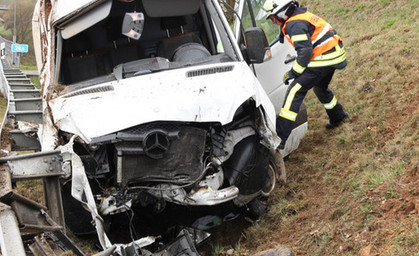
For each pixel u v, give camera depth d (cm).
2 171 354
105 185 416
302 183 511
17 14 2794
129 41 532
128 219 443
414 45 654
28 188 601
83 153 415
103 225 396
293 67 529
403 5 880
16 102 687
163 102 410
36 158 383
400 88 571
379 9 923
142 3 510
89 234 454
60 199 392
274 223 464
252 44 504
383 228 371
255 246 446
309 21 536
